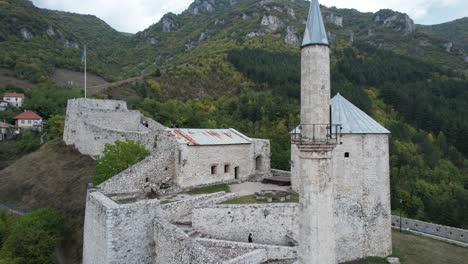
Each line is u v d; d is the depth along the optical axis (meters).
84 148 45.19
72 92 88.56
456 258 22.61
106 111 46.88
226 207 23.41
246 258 17.95
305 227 14.40
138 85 99.75
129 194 27.33
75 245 28.42
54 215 30.67
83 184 36.25
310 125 14.37
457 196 64.44
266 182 34.31
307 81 14.49
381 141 22.33
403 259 21.92
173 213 24.08
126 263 19.72
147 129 47.81
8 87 98.62
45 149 51.81
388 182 22.56
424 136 87.81
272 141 65.44
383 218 22.31
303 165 14.51
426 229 30.72
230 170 34.50
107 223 19.14
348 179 21.72
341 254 21.47
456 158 83.69
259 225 23.61
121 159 30.23
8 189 41.97
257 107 82.06
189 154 30.89
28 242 25.89
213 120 70.50
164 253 19.52
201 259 15.76
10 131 73.75
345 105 23.42
